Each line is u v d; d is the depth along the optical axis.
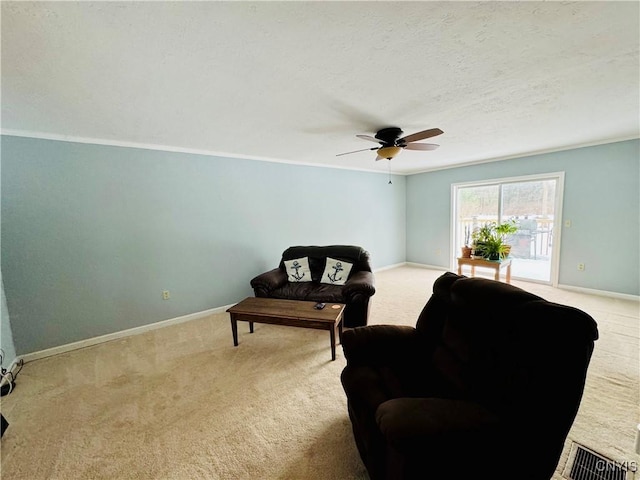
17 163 2.46
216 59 1.44
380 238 5.78
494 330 1.24
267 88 1.79
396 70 1.61
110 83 1.67
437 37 1.31
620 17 1.18
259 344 2.75
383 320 3.23
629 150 3.43
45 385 2.15
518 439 0.96
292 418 1.74
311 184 4.59
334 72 1.61
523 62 1.56
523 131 2.99
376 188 5.61
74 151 2.69
